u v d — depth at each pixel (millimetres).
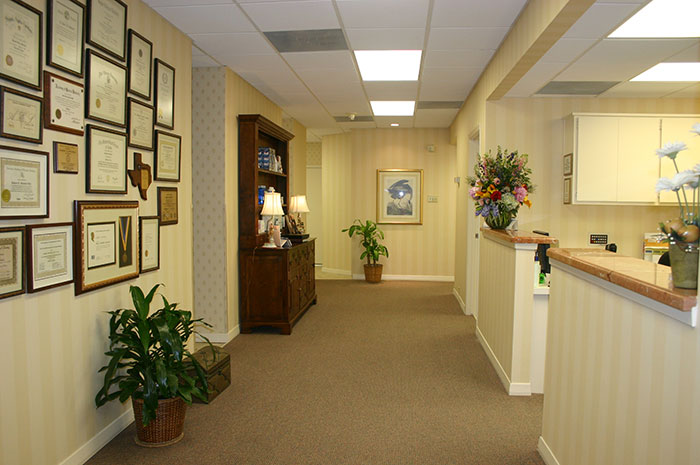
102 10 2396
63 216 2164
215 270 4332
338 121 7223
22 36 1888
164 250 3119
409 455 2410
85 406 2346
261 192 4910
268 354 4039
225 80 4234
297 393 3213
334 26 3270
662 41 3084
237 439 2572
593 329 1848
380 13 3045
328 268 9102
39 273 2010
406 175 7984
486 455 2410
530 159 4641
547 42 2740
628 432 1561
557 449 2201
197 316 4379
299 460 2359
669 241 1379
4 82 1818
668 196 4367
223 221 4289
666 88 4293
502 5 2902
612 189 4406
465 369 3686
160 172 3021
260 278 4629
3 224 1844
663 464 1357
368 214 8125
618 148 4383
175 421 2510
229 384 3350
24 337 1954
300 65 4219
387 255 7887
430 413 2902
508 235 3262
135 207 2725
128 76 2645
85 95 2289
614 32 2928
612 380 1679
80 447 2309
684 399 1266
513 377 3174
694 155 4352
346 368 3707
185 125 3426
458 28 3297
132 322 2512
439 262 8000
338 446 2498
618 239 4688
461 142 6141
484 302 4184
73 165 2219
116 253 2549
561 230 4707
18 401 1929
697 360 1214
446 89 5156
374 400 3096
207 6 2926
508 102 4586
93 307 2400
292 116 6797
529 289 3104
